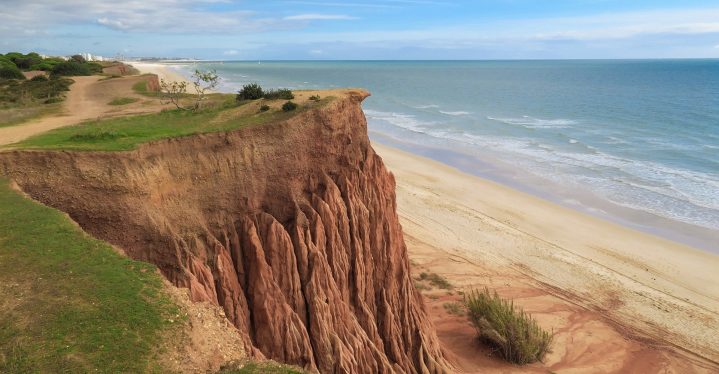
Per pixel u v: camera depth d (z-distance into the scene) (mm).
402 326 31359
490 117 133125
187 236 23734
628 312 43312
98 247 19062
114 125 29219
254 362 16359
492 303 37188
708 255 53625
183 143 25000
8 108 47875
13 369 13453
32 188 21578
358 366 26094
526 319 37188
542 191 72500
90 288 16812
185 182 24594
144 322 15805
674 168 80750
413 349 31359
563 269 50531
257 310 24656
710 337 39969
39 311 15547
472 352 36625
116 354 14469
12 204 20422
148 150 23750
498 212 64812
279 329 24438
